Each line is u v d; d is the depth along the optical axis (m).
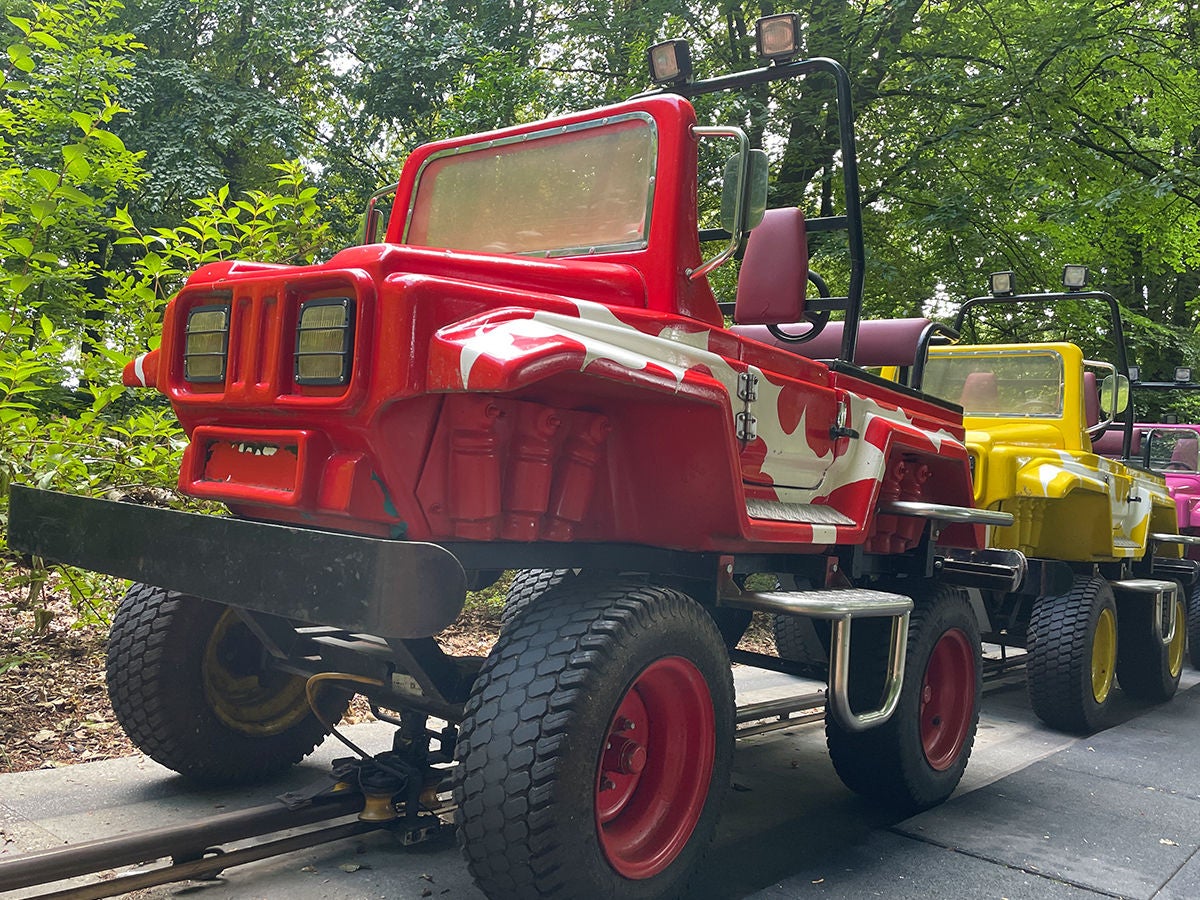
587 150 3.24
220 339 2.71
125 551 2.73
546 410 2.53
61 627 5.71
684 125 3.02
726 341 2.98
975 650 4.28
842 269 11.09
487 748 2.34
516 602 4.77
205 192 11.89
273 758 3.64
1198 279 19.25
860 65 11.16
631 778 2.74
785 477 3.28
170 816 3.24
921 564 4.21
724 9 11.36
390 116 14.38
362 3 14.15
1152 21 13.88
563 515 2.62
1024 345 6.70
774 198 11.25
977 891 3.15
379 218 4.00
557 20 12.68
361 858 3.02
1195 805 4.31
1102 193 12.64
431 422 2.42
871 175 11.70
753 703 5.42
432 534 2.49
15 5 9.55
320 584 2.19
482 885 2.38
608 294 2.87
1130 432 7.73
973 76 11.09
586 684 2.37
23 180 4.76
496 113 10.16
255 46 14.08
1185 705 7.13
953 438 4.30
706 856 2.84
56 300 4.89
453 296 2.35
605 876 2.43
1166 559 8.17
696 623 2.71
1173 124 14.20
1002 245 12.48
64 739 4.00
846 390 3.63
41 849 2.68
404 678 2.92
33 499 3.11
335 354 2.38
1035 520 5.89
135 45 6.14
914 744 3.82
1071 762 5.05
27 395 4.82
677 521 2.84
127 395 5.40
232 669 3.52
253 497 2.60
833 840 3.58
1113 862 3.49
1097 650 6.06
